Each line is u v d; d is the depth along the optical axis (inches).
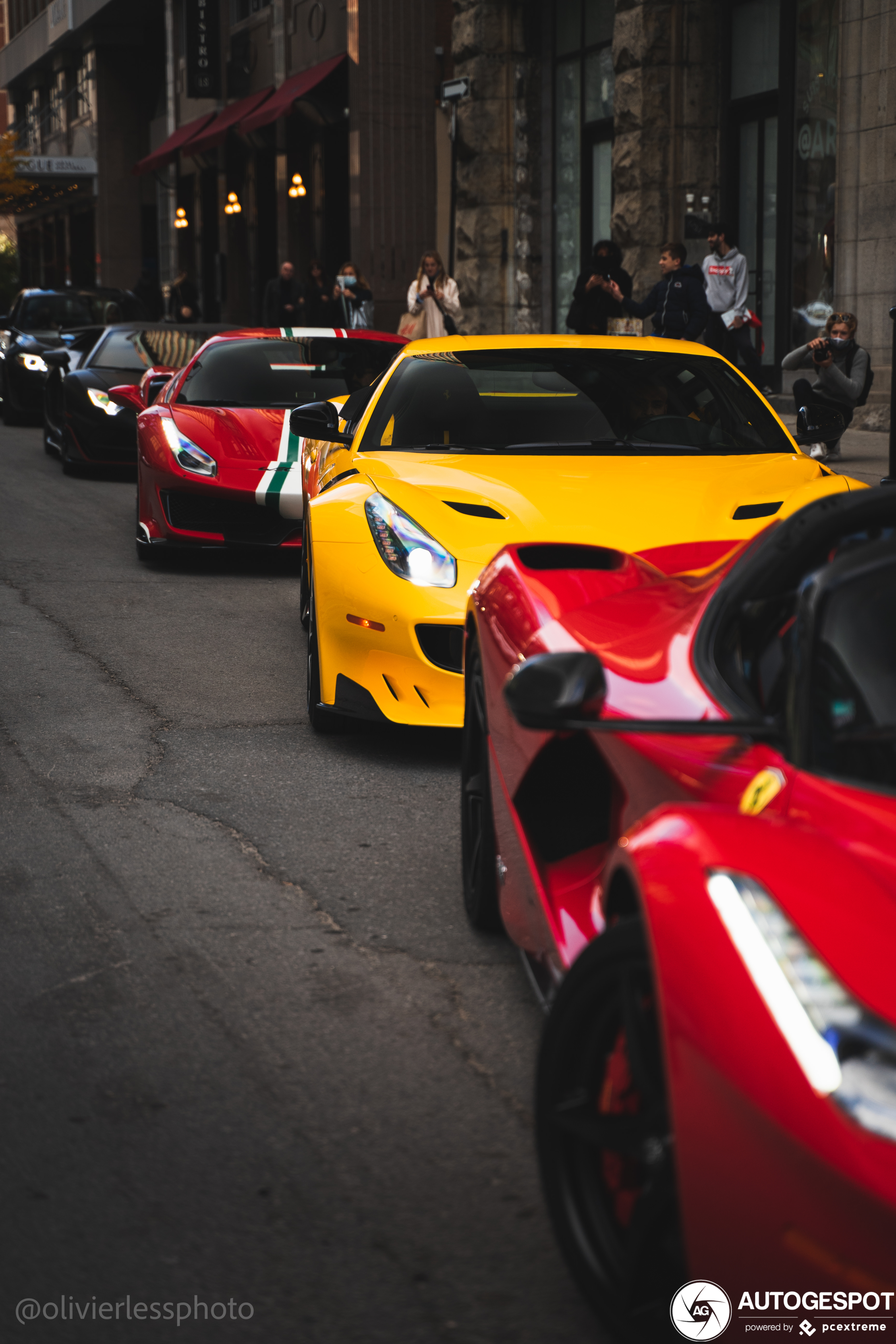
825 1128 70.2
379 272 1073.5
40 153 2242.9
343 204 1178.0
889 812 85.4
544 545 158.7
